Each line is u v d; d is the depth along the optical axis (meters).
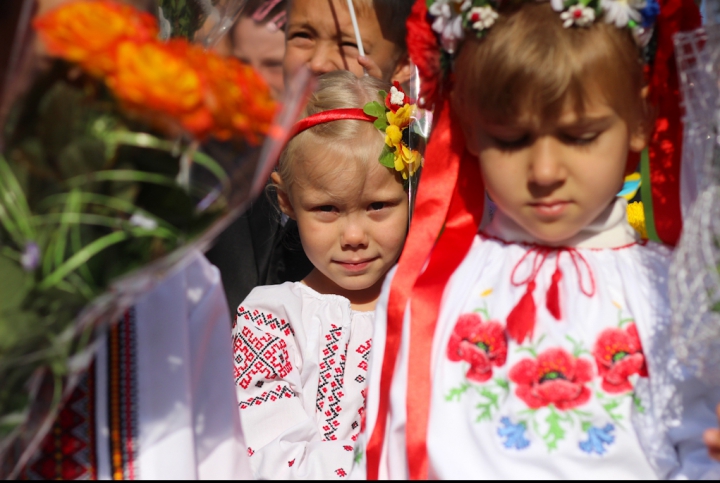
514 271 1.44
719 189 1.22
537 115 1.27
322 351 1.97
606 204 1.36
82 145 1.07
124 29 1.07
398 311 1.47
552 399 1.32
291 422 1.87
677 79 1.42
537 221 1.35
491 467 1.28
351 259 1.98
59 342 1.10
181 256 1.15
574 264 1.42
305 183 1.97
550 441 1.29
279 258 2.30
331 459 1.72
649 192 1.48
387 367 1.47
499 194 1.37
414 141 1.85
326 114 1.97
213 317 1.46
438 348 1.43
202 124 1.06
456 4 1.38
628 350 1.35
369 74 2.24
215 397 1.42
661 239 1.48
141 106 1.05
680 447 1.34
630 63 1.31
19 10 1.10
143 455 1.28
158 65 1.04
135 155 1.08
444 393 1.38
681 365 1.32
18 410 1.11
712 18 1.25
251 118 1.12
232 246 2.24
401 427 1.39
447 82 1.49
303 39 2.38
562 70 1.24
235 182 1.15
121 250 1.10
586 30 1.28
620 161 1.32
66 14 1.05
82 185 1.08
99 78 1.05
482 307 1.43
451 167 1.51
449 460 1.31
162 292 1.36
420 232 1.51
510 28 1.29
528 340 1.36
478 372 1.38
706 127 1.25
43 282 1.09
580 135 1.29
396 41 2.40
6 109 1.08
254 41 2.06
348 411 1.90
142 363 1.31
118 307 1.15
